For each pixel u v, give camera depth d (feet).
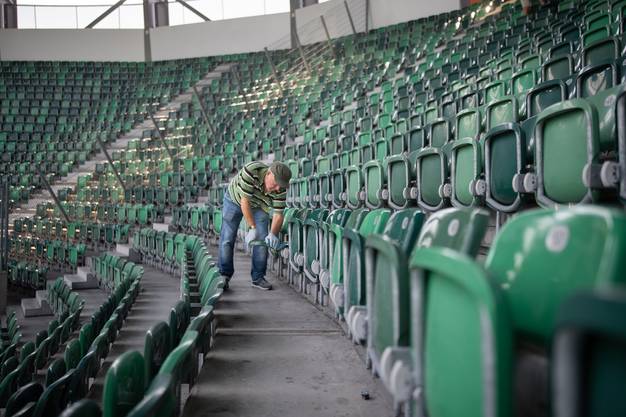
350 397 6.55
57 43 67.51
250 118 46.11
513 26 36.19
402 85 34.06
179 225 29.37
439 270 3.14
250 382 7.12
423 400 3.71
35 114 57.36
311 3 63.57
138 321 15.02
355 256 6.30
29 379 12.11
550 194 7.93
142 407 3.34
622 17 16.88
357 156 20.12
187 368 5.39
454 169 10.69
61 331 15.11
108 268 26.07
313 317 10.72
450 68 32.27
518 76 16.79
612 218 3.07
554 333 2.01
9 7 67.77
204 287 10.57
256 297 12.89
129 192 37.22
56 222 37.83
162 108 57.31
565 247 3.43
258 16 65.46
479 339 2.85
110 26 68.74
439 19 51.49
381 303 4.93
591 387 2.00
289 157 32.32
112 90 61.93
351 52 53.36
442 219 5.33
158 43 68.03
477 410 2.89
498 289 2.61
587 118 6.86
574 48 18.80
